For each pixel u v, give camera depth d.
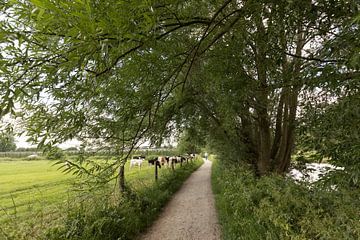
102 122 3.13
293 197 4.02
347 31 1.92
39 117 2.48
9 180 15.65
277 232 3.66
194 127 9.77
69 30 1.15
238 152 9.04
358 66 1.81
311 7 2.12
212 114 8.21
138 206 7.22
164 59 2.75
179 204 9.55
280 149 7.43
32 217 5.42
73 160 2.92
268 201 4.57
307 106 2.93
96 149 3.21
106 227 5.05
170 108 6.32
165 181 12.55
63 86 1.85
